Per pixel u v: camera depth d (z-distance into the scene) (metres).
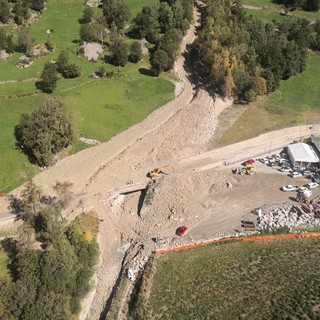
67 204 98.50
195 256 92.38
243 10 186.00
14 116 118.06
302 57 163.12
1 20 157.75
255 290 84.00
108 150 118.62
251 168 118.00
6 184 104.25
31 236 88.69
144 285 85.38
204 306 81.31
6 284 76.62
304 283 84.94
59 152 114.56
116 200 106.38
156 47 161.25
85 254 89.25
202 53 153.00
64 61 137.12
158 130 127.06
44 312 74.12
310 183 114.12
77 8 176.25
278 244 95.50
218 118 141.62
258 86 148.62
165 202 104.25
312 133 136.12
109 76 142.75
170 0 178.88
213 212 105.25
